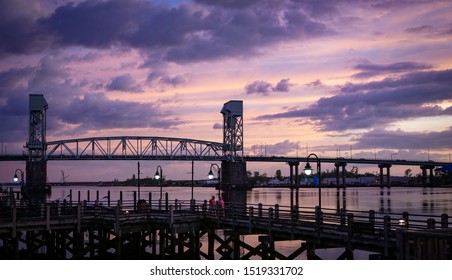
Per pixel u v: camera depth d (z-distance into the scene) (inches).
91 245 1755.7
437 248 884.6
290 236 1432.1
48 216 1679.4
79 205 1739.7
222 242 1674.5
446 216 1135.0
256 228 1544.0
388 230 1188.5
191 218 1747.0
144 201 1998.0
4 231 1606.8
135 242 1792.6
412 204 5846.5
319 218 1354.6
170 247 1704.0
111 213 1785.2
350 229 1254.3
